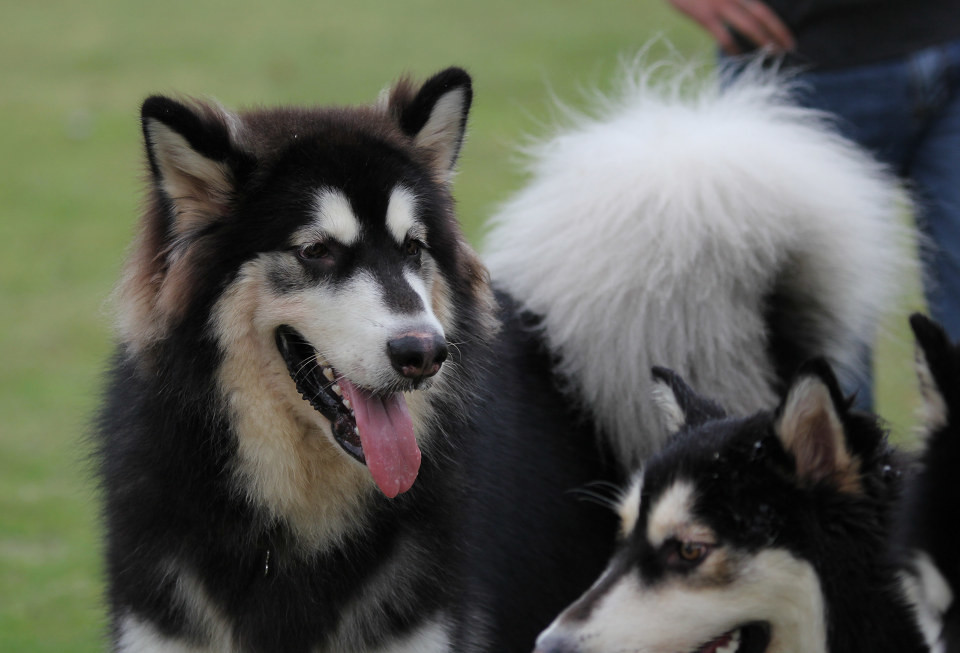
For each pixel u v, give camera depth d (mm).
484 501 7145
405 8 36062
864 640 6293
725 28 9484
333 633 6348
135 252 6617
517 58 29484
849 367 8617
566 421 8102
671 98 9273
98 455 6695
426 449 6543
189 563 6262
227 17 35375
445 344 6125
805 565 6270
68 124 26281
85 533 11312
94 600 9773
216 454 6297
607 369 8016
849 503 6281
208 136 6242
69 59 31047
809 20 9008
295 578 6332
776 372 8211
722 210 7891
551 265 8312
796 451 6234
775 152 8188
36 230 20641
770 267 8117
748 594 6273
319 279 6305
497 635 7133
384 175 6496
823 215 8188
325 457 6477
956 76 8742
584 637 6242
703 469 6355
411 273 6414
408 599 6367
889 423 7781
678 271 7875
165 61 30641
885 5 8719
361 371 6098
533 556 7430
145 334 6422
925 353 5648
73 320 17000
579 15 34125
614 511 7871
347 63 29672
